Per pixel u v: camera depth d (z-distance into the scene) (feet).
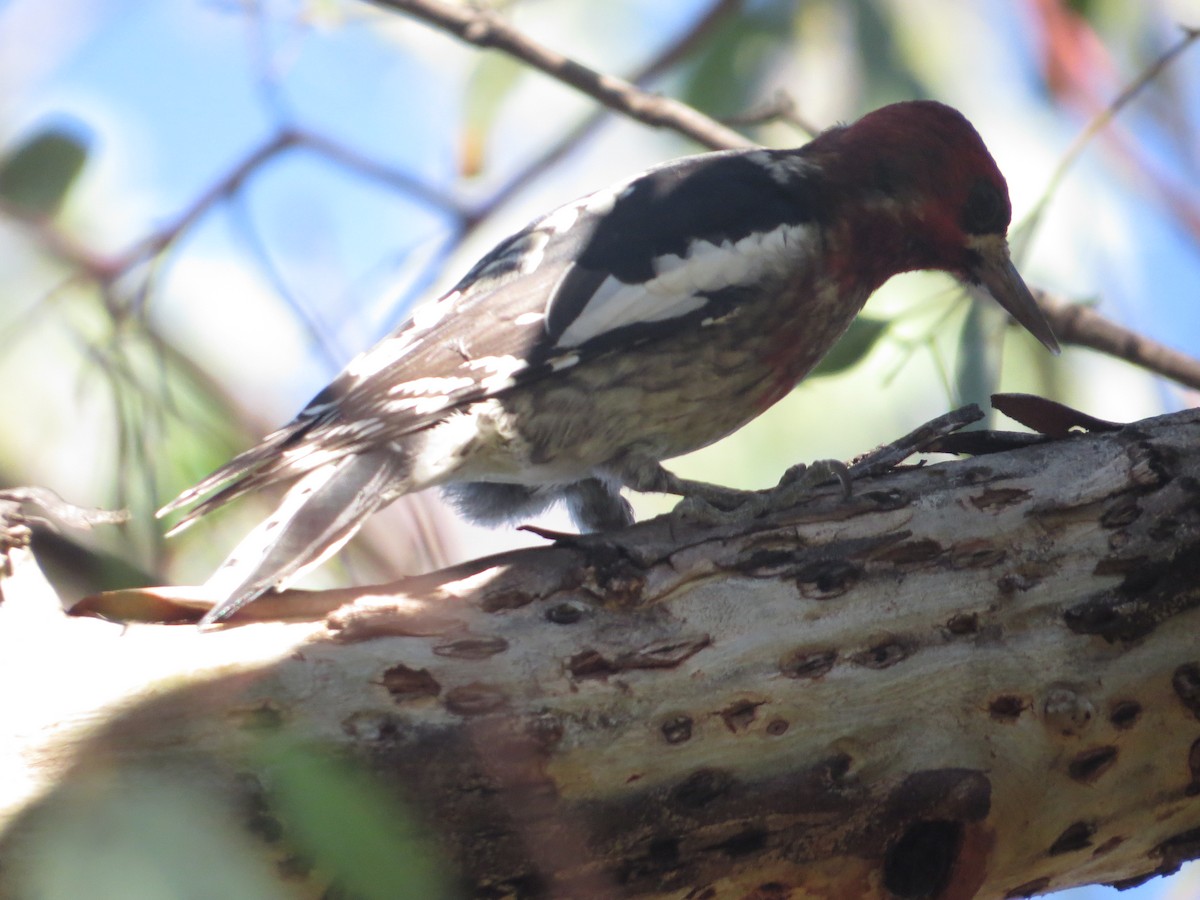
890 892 19.76
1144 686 19.94
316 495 23.68
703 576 19.81
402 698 18.45
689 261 26.55
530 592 19.52
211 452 30.73
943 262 29.63
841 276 28.25
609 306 26.07
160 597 18.97
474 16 32.83
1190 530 20.24
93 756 17.47
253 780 17.61
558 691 18.89
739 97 38.24
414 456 24.85
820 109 38.14
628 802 18.92
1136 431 21.18
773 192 28.07
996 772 19.65
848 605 19.79
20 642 18.34
